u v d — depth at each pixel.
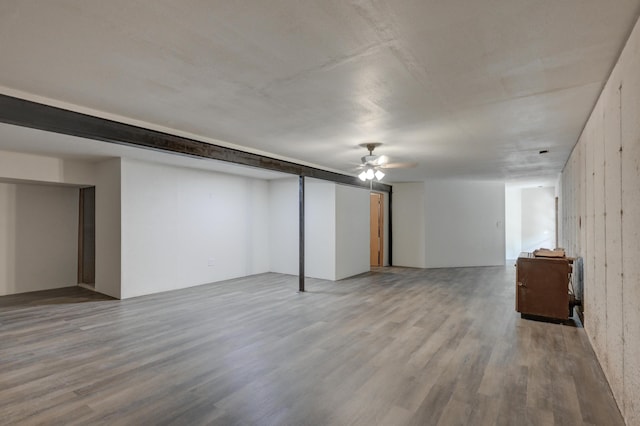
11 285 5.92
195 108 3.11
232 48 2.04
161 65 2.26
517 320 4.38
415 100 2.91
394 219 9.41
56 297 5.67
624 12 1.68
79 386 2.68
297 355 3.28
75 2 1.58
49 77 2.44
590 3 1.61
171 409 2.36
